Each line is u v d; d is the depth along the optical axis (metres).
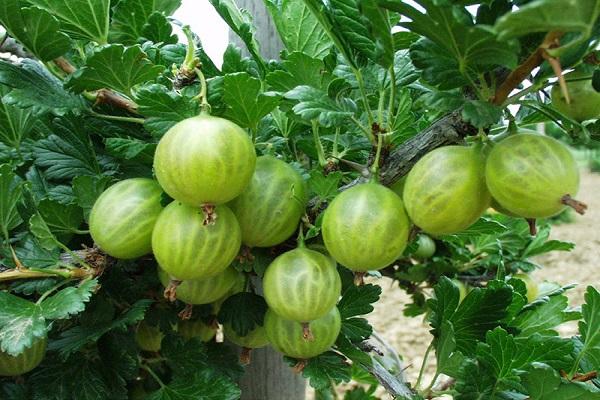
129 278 0.19
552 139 0.14
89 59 0.17
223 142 0.15
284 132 0.22
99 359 0.19
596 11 0.11
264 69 0.22
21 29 0.17
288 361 0.19
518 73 0.14
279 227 0.17
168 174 0.15
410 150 0.17
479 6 0.15
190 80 0.18
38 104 0.18
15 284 0.17
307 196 0.18
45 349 0.18
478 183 0.15
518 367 0.17
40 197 0.19
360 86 0.17
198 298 0.18
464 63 0.14
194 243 0.16
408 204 0.15
